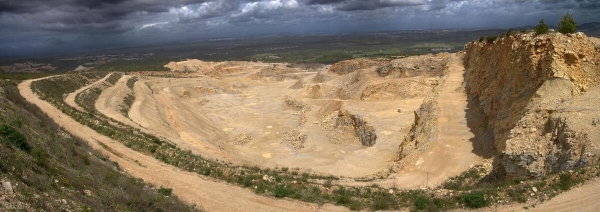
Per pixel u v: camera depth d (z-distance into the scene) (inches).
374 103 2640.3
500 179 1020.5
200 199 925.2
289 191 943.0
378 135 2022.6
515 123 1182.3
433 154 1371.8
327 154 2018.9
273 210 860.6
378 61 4530.0
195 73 5679.1
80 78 2999.5
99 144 1333.7
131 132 1622.8
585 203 689.6
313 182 1065.5
